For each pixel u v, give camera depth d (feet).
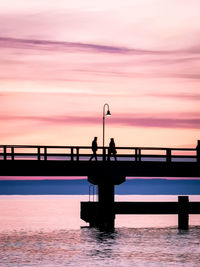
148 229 280.72
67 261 186.29
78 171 219.61
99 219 230.27
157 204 226.99
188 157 225.56
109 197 226.58
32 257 194.08
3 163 214.90
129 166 222.89
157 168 223.92
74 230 295.69
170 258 191.11
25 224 366.84
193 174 225.76
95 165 220.84
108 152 221.46
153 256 194.08
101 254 197.77
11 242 233.35
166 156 224.33
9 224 367.66
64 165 218.59
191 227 280.72
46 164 217.15
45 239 243.40
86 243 220.84
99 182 225.97
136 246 213.05
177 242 223.10
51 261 186.39
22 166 215.72
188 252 201.46
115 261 185.78
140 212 226.38
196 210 230.07
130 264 181.27
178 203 228.43
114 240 227.61
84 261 185.98
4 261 187.11
